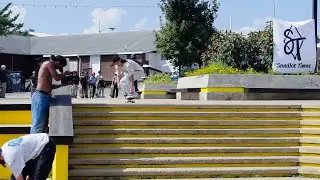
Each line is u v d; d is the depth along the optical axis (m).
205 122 11.27
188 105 11.68
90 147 10.41
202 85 16.56
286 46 17.53
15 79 41.72
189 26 36.41
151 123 11.12
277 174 10.20
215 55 18.73
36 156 6.97
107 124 11.00
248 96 16.25
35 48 56.47
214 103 12.17
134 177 9.80
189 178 9.91
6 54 54.53
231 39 18.38
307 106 11.88
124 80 14.07
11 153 6.71
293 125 11.48
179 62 37.06
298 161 10.53
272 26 18.36
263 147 10.80
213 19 37.16
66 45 57.06
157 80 25.31
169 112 11.48
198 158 10.32
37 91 10.06
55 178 9.05
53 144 7.14
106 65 54.66
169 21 36.94
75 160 9.94
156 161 10.14
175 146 10.68
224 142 10.81
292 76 16.73
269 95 16.44
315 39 17.66
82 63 55.84
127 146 10.55
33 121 9.97
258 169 10.16
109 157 10.26
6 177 9.51
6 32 47.66
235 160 10.34
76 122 10.91
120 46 54.72
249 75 16.31
